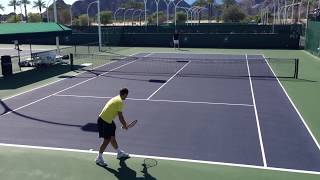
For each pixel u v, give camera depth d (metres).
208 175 9.17
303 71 25.05
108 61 29.89
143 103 16.25
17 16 96.69
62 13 95.62
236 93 18.38
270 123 13.43
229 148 10.99
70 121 13.62
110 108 9.47
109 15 96.75
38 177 9.08
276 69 25.94
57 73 24.34
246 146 11.16
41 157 10.27
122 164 9.80
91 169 9.50
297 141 11.61
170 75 23.53
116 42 44.03
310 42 35.44
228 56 33.41
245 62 29.44
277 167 9.67
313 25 34.00
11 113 14.68
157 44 43.09
